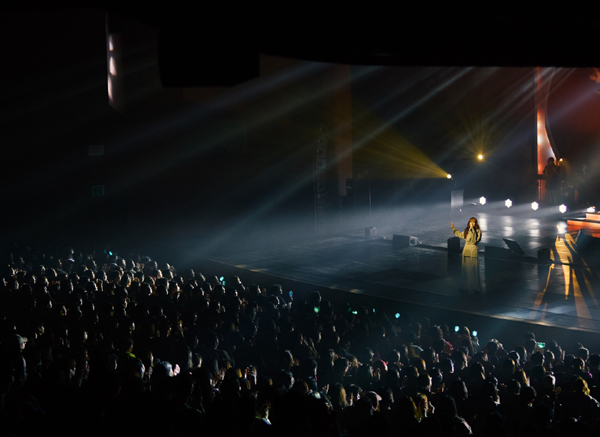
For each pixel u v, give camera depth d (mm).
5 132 20172
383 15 2697
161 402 4977
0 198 21219
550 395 7176
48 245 15812
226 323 8898
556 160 33156
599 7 2637
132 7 2795
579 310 15023
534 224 28266
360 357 8922
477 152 35375
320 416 4660
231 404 4582
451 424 5137
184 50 2795
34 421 4723
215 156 24734
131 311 8922
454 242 22547
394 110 31672
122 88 20109
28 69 19203
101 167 22375
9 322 7648
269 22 2742
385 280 18719
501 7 2682
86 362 6328
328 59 2818
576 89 32094
